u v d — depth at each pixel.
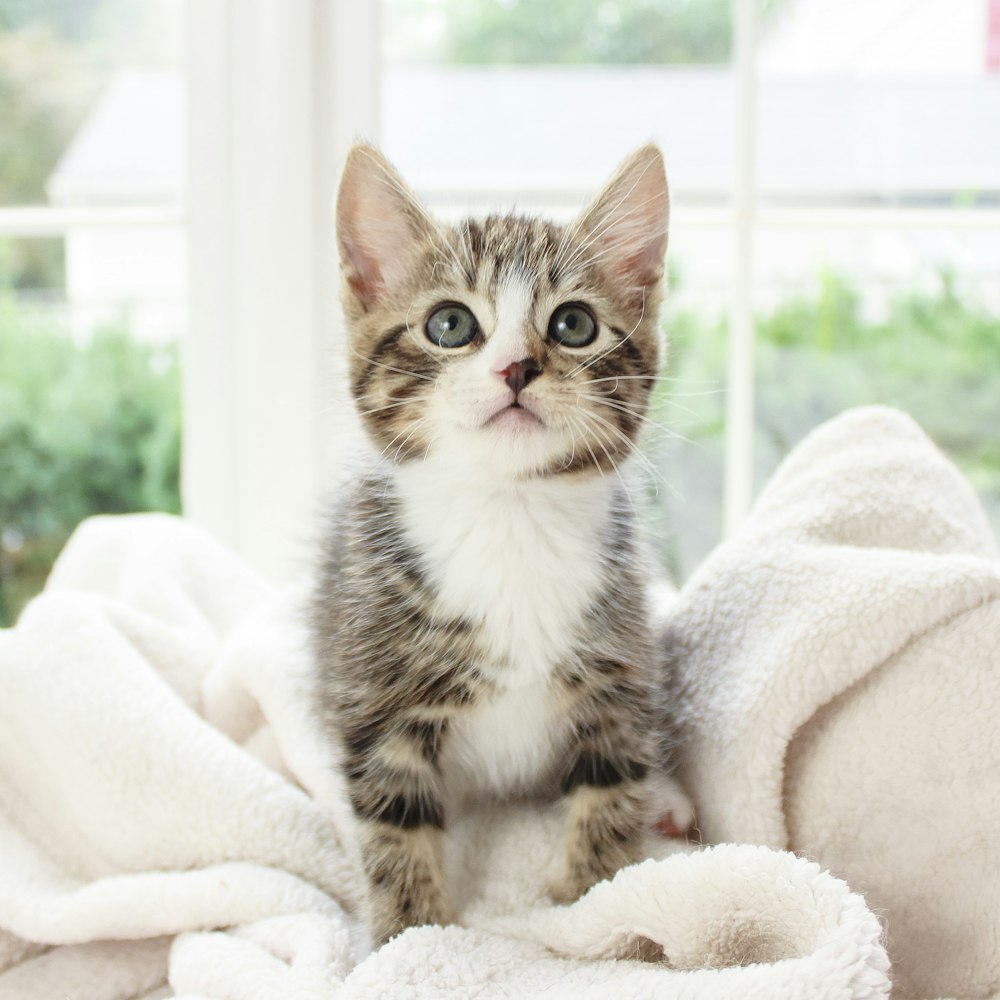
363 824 0.48
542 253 0.49
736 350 0.66
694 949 0.43
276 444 0.65
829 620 0.46
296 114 0.63
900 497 0.51
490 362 0.47
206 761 0.49
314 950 0.44
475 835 0.49
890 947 0.45
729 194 0.67
